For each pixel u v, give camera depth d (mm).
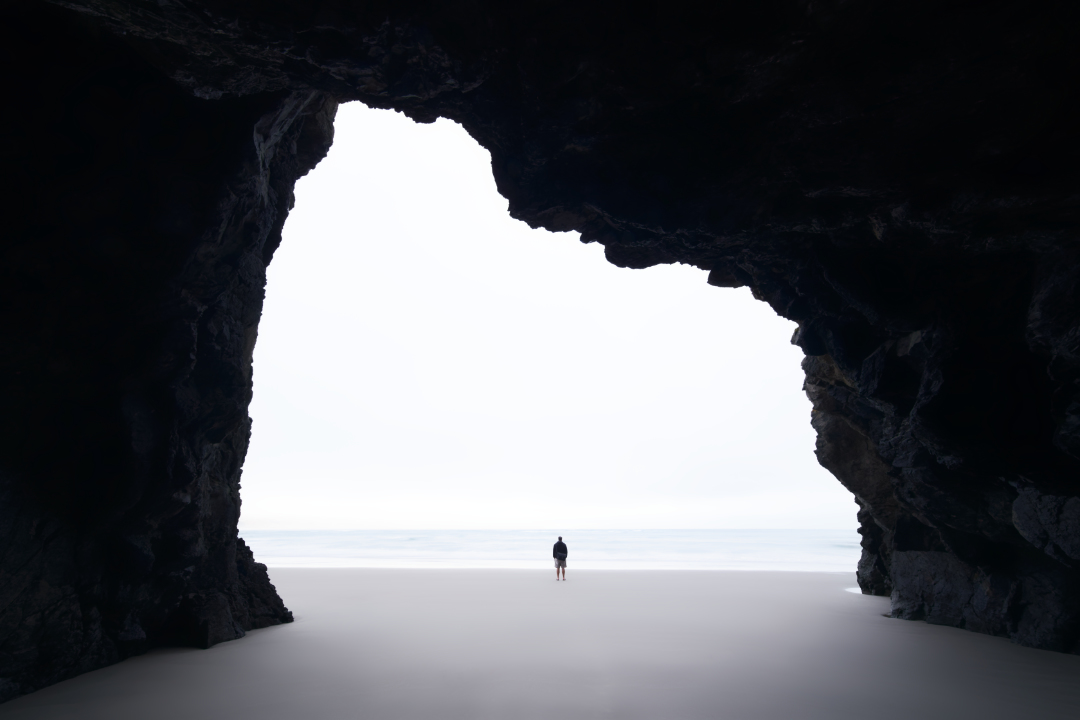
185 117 9211
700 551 50188
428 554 45469
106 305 9086
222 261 10219
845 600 17406
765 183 8992
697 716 7375
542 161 8930
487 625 13305
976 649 10984
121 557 9453
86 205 8688
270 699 8039
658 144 8445
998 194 7887
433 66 7430
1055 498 9867
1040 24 5984
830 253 11250
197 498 10594
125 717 7332
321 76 7676
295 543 63781
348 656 10398
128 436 9016
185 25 6762
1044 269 9336
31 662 8328
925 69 6605
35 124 8320
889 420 13516
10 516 8070
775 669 9547
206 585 11875
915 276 10750
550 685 8688
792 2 6219
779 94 7418
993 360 10336
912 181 8219
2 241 8133
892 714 7430
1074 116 6906
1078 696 8148
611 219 9828
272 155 11375
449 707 7734
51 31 8281
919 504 12703
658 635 12227
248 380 12648
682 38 6773
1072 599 10734
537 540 69938
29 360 8398
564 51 7215
